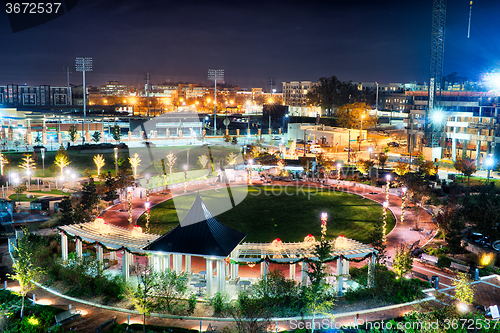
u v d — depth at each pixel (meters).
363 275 45.06
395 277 45.25
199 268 49.81
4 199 76.94
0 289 43.53
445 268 50.16
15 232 59.88
